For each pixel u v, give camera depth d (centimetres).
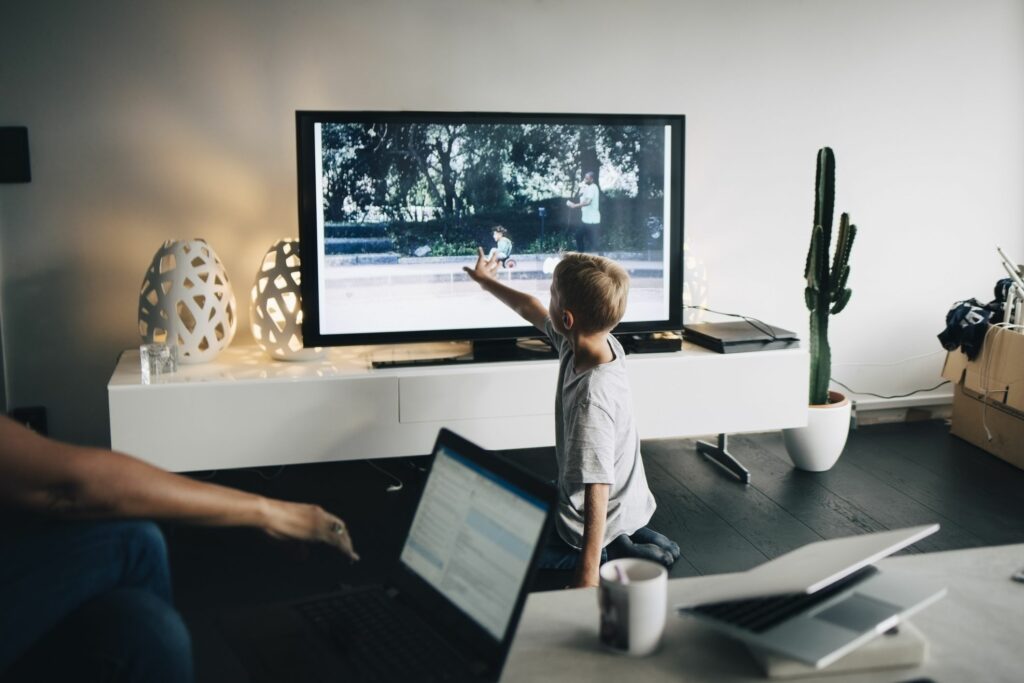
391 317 302
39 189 307
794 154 371
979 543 272
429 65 331
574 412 204
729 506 303
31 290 312
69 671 99
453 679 103
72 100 305
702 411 312
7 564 108
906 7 372
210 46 313
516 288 312
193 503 106
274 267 299
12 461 96
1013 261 403
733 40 357
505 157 304
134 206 316
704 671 103
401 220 299
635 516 231
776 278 378
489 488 119
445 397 291
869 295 391
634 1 345
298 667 106
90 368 321
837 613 104
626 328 322
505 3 334
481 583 112
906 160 384
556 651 108
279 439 281
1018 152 395
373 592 127
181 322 288
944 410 401
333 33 321
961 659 104
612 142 312
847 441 373
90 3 301
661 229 321
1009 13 384
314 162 290
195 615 222
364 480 323
